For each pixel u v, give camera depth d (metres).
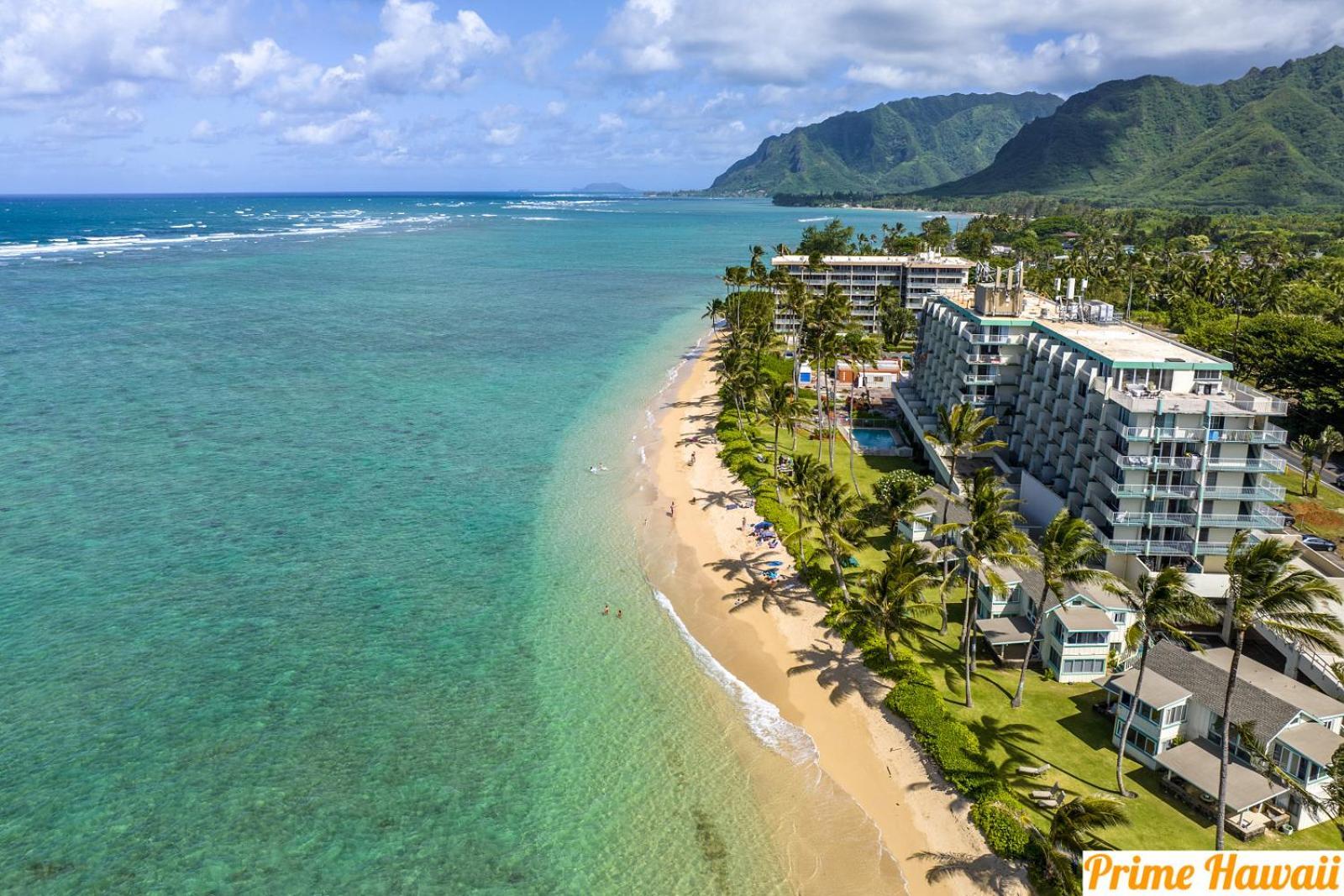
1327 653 51.84
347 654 58.62
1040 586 57.56
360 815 44.44
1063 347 80.19
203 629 60.91
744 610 65.12
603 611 65.12
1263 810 43.22
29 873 39.94
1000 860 41.19
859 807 45.50
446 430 108.31
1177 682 48.00
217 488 86.50
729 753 49.75
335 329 170.88
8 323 163.25
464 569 71.31
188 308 188.25
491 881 40.69
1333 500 82.19
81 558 70.50
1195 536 61.91
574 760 49.00
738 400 111.38
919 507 73.50
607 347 162.25
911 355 150.50
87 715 51.16
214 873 40.47
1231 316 147.38
